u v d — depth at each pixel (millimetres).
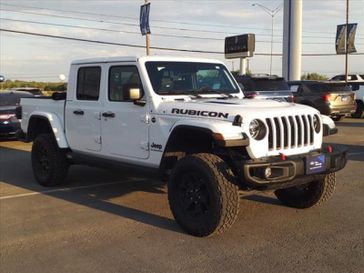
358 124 19734
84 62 7562
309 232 5668
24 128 9156
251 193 7488
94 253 5188
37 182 8750
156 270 4695
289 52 32469
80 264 4898
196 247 5270
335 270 4562
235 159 5484
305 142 5844
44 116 8297
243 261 4844
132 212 6707
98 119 7211
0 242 5598
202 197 5520
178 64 6789
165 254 5098
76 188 8234
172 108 6051
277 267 4668
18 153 12766
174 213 5789
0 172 9938
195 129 5578
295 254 4988
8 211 6910
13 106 14609
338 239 5402
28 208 7047
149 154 6367
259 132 5465
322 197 6379
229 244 5328
